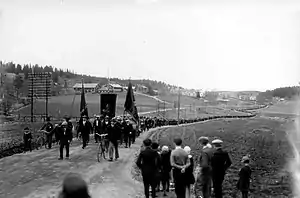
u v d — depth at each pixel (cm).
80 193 369
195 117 12962
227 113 15762
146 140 1089
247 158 1509
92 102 13462
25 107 9994
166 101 18488
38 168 1641
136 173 1595
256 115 11500
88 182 1369
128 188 1298
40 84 6031
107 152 2014
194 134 5784
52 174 1502
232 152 3812
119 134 1972
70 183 371
